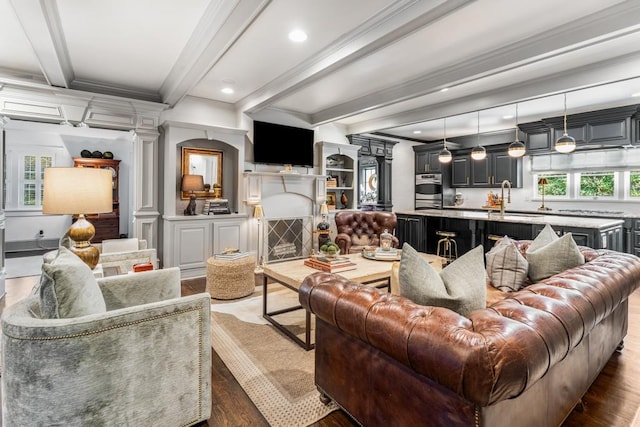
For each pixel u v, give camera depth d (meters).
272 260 5.43
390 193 7.36
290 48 3.21
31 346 1.26
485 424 1.07
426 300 1.46
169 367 1.54
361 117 6.00
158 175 4.70
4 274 3.75
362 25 2.77
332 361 1.71
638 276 2.18
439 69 3.68
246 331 2.82
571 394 1.61
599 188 6.11
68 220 7.03
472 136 7.55
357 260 3.46
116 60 3.48
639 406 1.83
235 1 2.28
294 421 1.71
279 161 5.47
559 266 2.41
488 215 5.48
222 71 3.80
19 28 2.78
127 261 2.85
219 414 1.76
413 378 1.28
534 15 2.61
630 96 4.72
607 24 2.57
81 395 1.32
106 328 1.36
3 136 3.75
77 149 7.05
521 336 1.10
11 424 1.31
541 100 4.92
